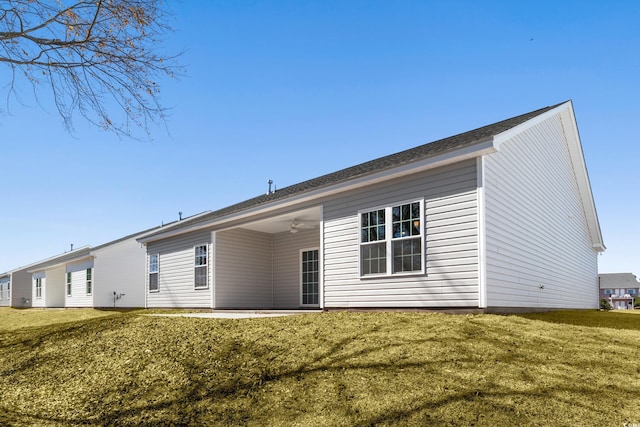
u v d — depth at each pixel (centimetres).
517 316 794
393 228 950
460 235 837
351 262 1028
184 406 529
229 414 493
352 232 1035
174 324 897
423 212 897
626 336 655
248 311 1223
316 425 440
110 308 2130
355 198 1038
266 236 1612
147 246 1783
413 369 534
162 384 600
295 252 1541
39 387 658
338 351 622
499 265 862
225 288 1457
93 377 662
